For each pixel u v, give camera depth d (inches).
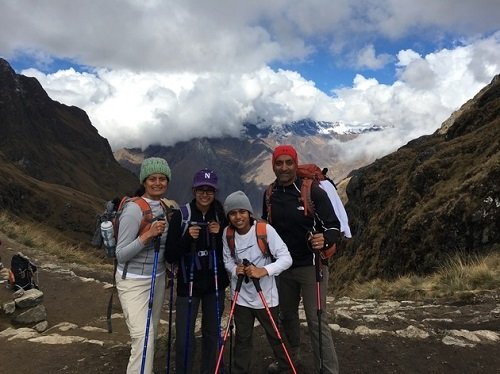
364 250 555.8
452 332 139.6
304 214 103.9
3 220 404.2
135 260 101.5
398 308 204.1
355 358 120.7
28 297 187.6
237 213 100.2
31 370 119.6
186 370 100.8
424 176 496.4
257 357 121.8
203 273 104.1
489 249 305.3
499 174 330.3
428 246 365.7
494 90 739.4
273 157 106.8
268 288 102.7
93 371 117.0
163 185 103.0
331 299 275.0
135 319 99.8
